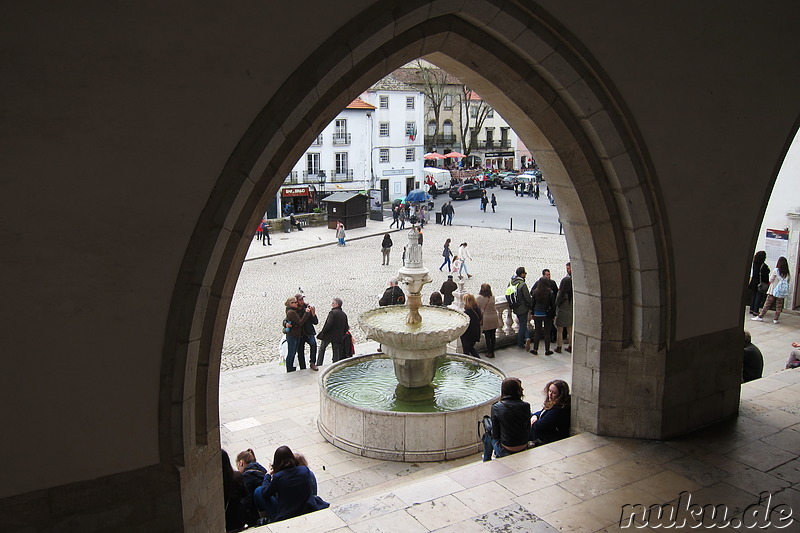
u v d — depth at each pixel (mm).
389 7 4664
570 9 5551
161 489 4406
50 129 3746
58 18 3664
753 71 6777
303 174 46281
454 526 5465
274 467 6480
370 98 49969
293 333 12648
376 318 11070
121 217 4020
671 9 6066
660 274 6582
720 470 6363
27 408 3949
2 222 3713
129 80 3902
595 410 7051
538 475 6250
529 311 13523
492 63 5754
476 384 10977
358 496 8320
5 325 3814
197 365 4500
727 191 6934
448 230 36344
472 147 67750
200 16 4031
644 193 6301
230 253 4551
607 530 5430
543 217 41188
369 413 9312
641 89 6082
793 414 7594
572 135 6113
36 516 4066
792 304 15195
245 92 4258
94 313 4043
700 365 7094
